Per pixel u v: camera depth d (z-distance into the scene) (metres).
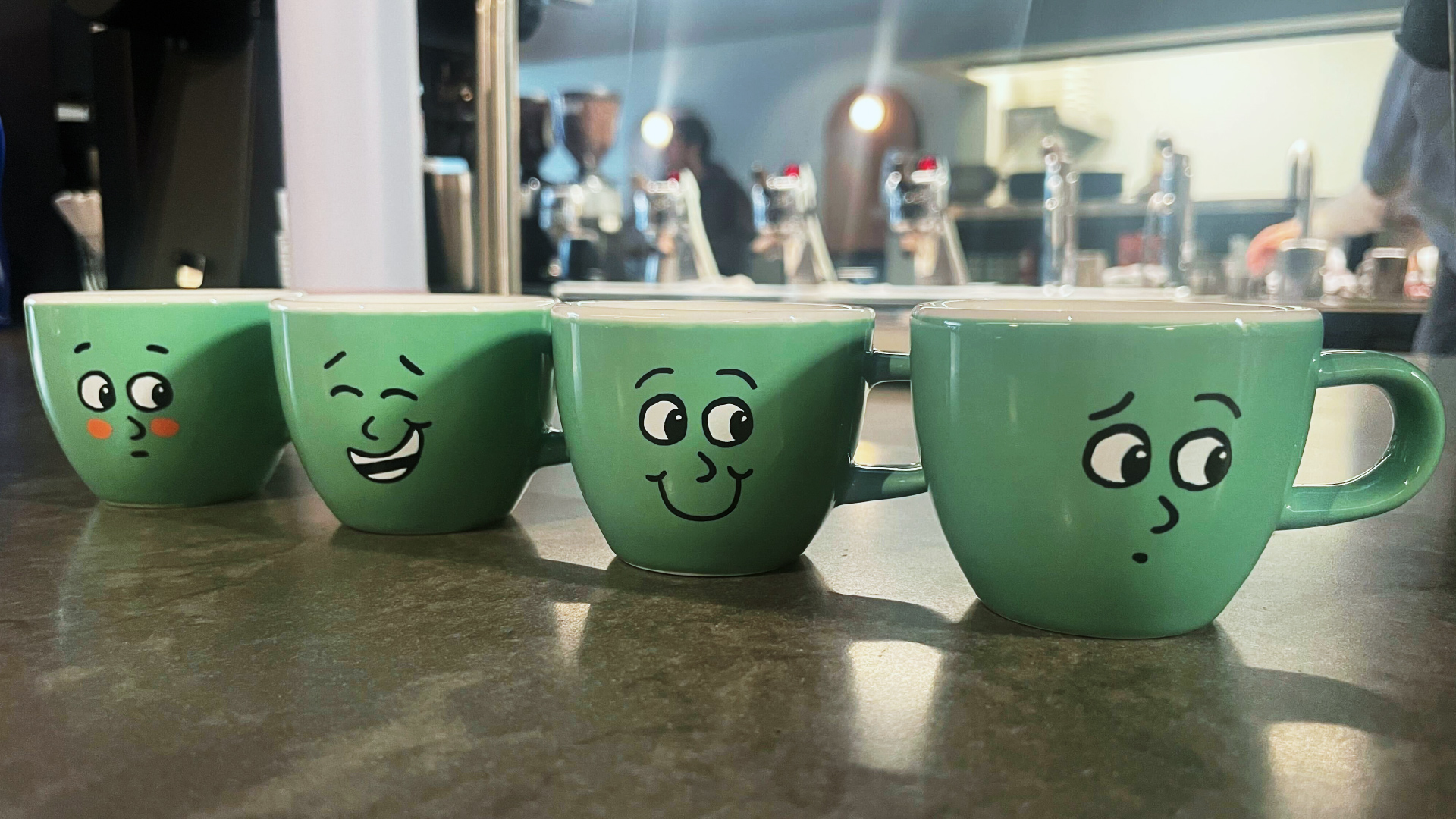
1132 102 2.25
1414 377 0.31
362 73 0.64
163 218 0.90
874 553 0.41
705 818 0.20
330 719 0.25
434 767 0.22
